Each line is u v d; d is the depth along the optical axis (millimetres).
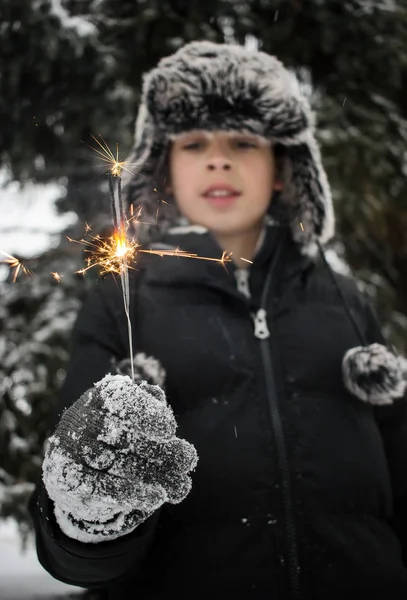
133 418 826
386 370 1309
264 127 1597
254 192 1568
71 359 1374
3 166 3172
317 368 1344
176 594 1115
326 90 3234
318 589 1132
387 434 1437
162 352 1312
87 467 824
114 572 1018
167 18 2861
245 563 1126
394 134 3242
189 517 1170
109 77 2791
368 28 3045
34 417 2750
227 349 1323
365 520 1226
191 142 1612
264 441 1229
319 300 1494
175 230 1627
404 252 3816
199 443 1211
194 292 1423
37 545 1087
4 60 2709
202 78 1574
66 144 3006
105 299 1422
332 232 1702
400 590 1169
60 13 2699
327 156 3070
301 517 1181
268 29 3047
